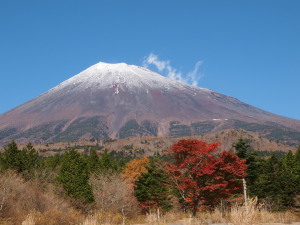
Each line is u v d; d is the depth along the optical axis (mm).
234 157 30641
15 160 44969
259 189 43844
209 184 29250
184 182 29328
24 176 42062
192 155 29750
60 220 22953
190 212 29578
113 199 35781
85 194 37094
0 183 28188
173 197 40781
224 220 20344
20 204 26531
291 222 21156
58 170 47750
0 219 21016
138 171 56500
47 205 28172
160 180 41438
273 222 20297
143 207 41969
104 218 25188
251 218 13891
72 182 38562
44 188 36531
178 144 29922
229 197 31000
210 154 29594
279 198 43188
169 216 24297
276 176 47500
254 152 45938
